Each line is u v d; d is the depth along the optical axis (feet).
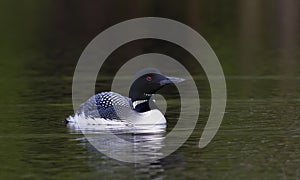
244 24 147.02
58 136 59.36
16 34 141.69
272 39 130.62
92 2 172.35
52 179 46.93
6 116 68.03
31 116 67.97
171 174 47.75
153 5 165.68
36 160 51.72
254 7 165.58
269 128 61.11
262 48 120.78
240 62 106.22
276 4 167.53
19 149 55.01
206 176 47.24
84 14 160.56
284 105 71.72
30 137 59.00
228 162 50.62
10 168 49.67
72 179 46.83
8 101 76.59
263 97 76.59
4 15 164.35
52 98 78.33
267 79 90.07
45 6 175.11
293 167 49.08
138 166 49.75
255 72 96.37
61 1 179.11
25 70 102.58
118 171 48.57
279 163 50.11
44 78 94.22
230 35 135.23
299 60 107.34
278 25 145.18
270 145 55.16
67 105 73.97
